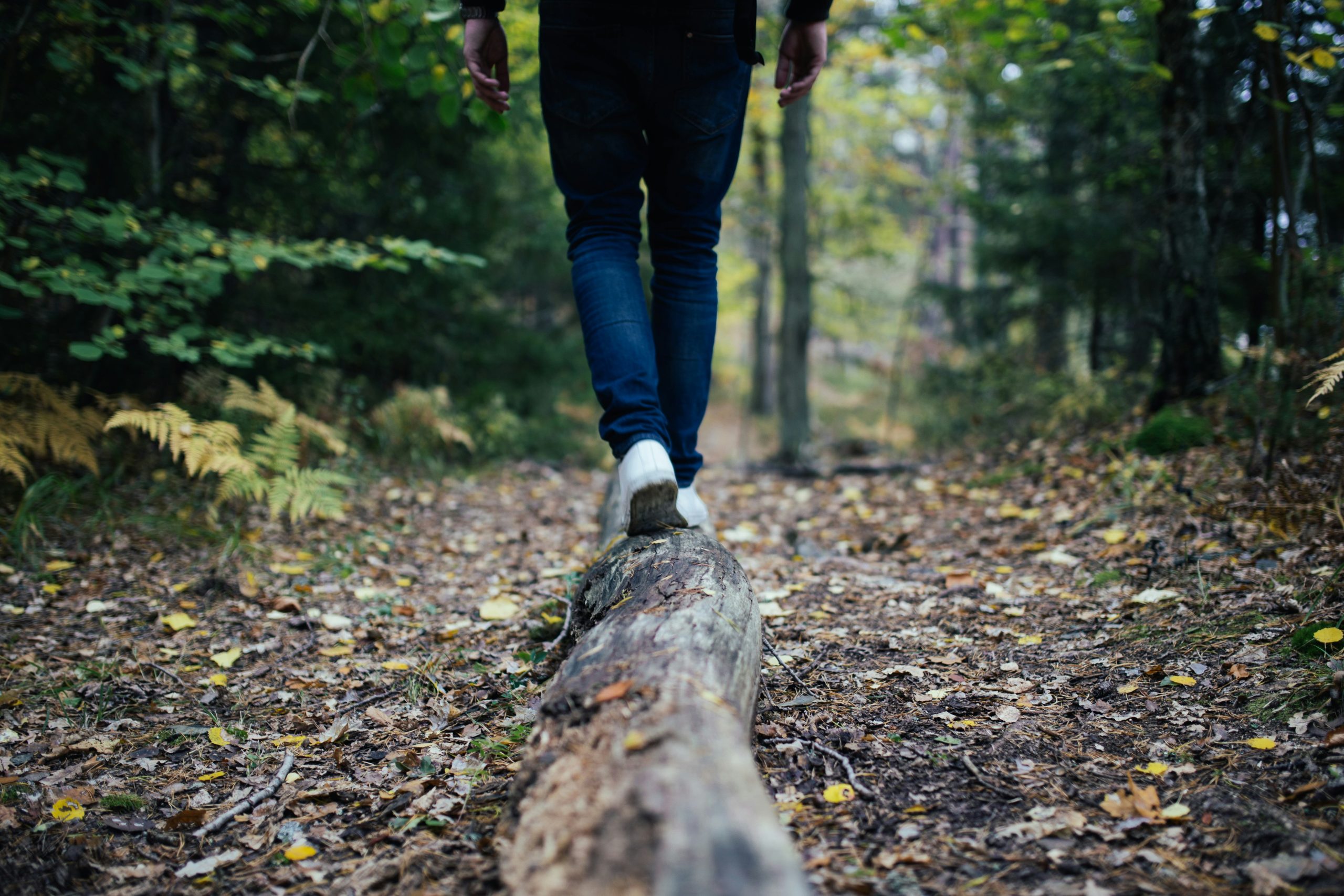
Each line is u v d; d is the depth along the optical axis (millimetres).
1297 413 3045
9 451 3398
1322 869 1222
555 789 1188
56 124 4312
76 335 4582
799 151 8609
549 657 2320
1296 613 2123
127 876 1448
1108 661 2102
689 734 1149
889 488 5184
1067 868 1304
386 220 6234
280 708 2162
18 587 2969
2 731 2012
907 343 15383
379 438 5645
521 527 4324
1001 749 1694
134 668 2396
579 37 1844
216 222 5352
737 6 1856
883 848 1380
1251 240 5137
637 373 1868
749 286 16422
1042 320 8164
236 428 3926
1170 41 4285
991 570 3094
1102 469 4168
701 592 1691
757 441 14969
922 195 13781
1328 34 3295
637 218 2033
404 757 1814
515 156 7617
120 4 4539
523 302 9312
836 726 1820
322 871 1427
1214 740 1646
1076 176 7238
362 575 3367
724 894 862
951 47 7375
